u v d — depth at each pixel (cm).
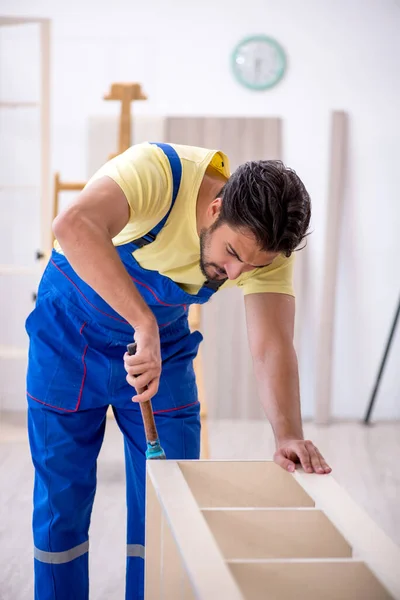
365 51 555
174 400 209
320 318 558
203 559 119
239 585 123
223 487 169
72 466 205
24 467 427
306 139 559
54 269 208
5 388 564
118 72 553
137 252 191
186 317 221
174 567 149
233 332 554
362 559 126
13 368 564
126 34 552
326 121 558
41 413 206
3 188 449
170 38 553
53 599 204
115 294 162
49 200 439
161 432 209
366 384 574
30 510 357
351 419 573
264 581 123
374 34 554
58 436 205
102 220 164
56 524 202
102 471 423
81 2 550
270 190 158
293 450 173
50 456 204
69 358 205
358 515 145
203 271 180
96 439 212
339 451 480
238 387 558
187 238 183
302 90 557
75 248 162
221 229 165
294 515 146
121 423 214
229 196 161
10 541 317
